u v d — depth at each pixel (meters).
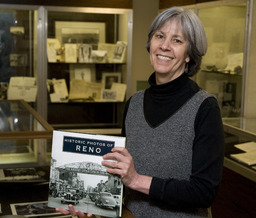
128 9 5.03
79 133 1.40
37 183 1.86
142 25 5.84
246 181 2.70
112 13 5.03
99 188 1.39
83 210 1.41
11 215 1.48
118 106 5.33
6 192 1.80
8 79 4.95
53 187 1.43
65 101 5.12
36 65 4.96
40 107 5.02
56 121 5.16
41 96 4.99
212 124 1.42
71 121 5.22
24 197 1.75
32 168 2.08
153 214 1.52
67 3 4.84
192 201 1.39
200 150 1.41
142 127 1.56
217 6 3.99
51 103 5.11
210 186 1.37
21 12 4.84
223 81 4.05
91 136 1.39
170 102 1.52
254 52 3.59
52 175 1.43
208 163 1.39
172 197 1.39
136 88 5.91
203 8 4.31
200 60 1.57
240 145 3.03
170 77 1.54
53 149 1.43
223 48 4.04
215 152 1.40
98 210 1.39
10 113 3.49
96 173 1.39
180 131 1.47
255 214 2.61
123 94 5.25
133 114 1.63
